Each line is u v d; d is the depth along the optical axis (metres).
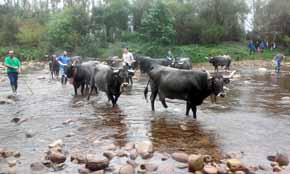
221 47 53.09
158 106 14.55
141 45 49.06
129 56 20.44
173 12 54.66
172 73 12.73
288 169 7.75
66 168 7.77
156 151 8.84
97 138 9.93
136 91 18.83
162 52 46.84
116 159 8.25
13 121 11.84
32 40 52.84
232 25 57.47
